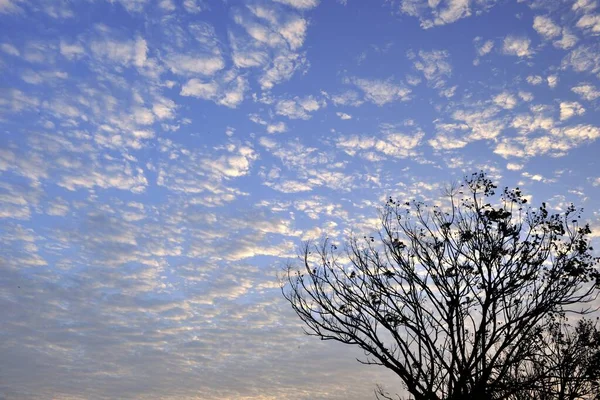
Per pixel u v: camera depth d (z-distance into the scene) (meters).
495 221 18.47
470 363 16.88
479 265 18.05
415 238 19.20
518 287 17.64
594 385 18.45
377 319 18.33
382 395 17.97
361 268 19.38
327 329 18.69
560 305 17.61
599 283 17.20
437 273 18.31
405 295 18.45
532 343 17.78
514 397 19.25
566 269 17.47
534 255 17.89
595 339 19.20
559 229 18.02
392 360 17.52
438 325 17.88
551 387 18.39
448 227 19.05
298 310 19.23
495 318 17.44
